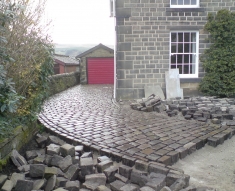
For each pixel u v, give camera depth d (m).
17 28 4.04
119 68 9.33
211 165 3.62
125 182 3.03
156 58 9.30
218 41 9.06
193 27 9.23
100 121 6.04
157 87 9.32
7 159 3.35
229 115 5.96
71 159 3.40
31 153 3.78
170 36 9.32
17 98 3.07
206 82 9.30
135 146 4.10
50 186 2.87
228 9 9.16
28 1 4.12
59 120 6.17
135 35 9.20
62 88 14.45
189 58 9.58
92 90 14.80
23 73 4.18
